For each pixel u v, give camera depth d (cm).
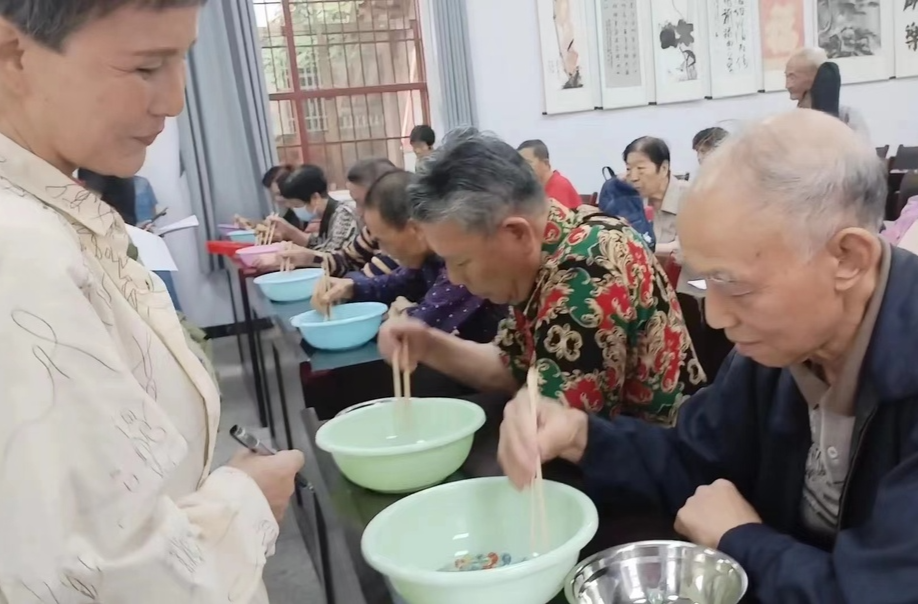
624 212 360
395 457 100
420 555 91
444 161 115
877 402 74
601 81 573
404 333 143
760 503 96
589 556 84
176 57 64
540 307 120
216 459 293
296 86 550
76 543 53
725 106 602
